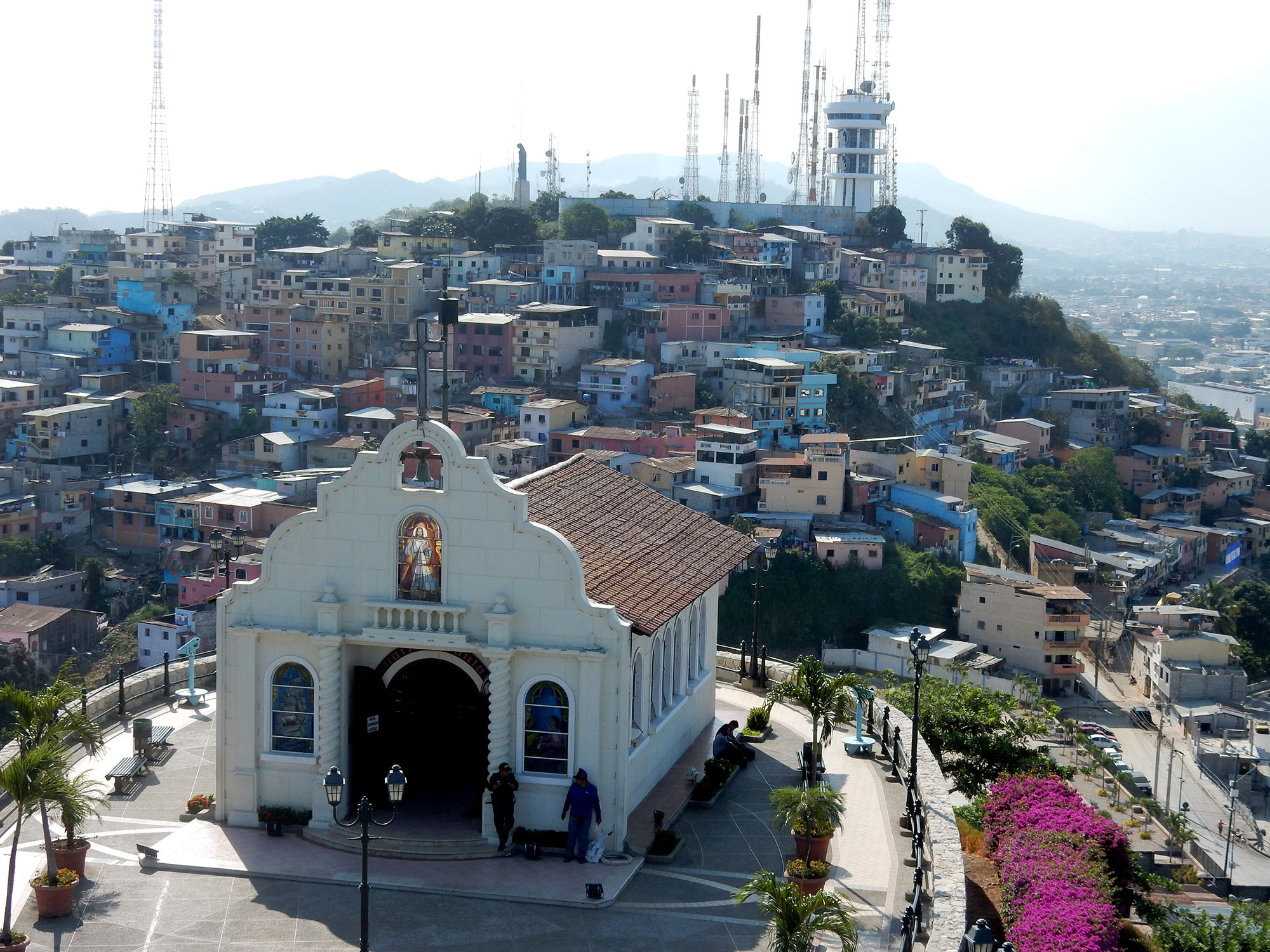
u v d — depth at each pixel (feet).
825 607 391.45
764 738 143.33
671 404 496.23
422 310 581.12
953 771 141.18
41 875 101.19
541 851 111.65
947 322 652.89
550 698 112.27
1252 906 177.88
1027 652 382.22
